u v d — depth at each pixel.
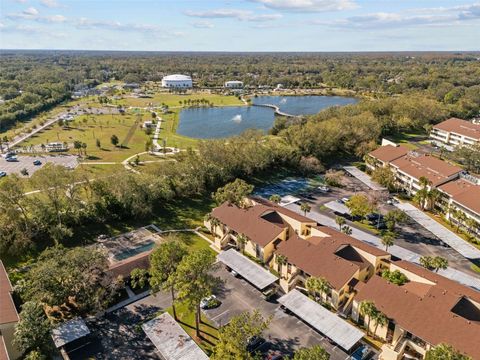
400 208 111.06
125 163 151.25
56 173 94.19
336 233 86.44
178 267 59.62
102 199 101.75
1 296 60.38
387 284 65.62
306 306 66.75
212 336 62.22
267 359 56.81
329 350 59.69
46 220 92.56
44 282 61.12
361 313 62.75
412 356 58.34
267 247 83.19
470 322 56.38
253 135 154.12
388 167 133.25
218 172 125.31
